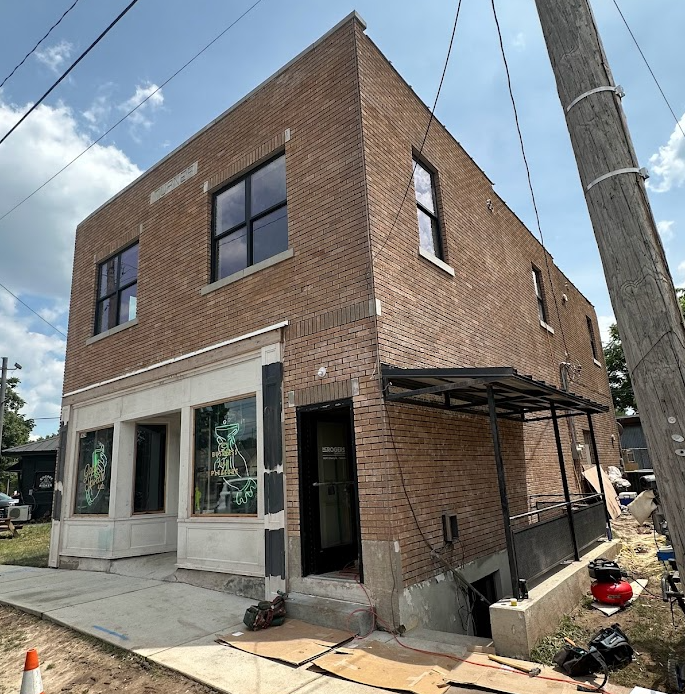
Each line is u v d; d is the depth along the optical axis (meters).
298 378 7.56
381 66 8.46
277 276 8.20
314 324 7.52
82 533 11.12
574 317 17.67
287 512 7.32
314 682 4.77
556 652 5.27
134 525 10.60
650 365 3.63
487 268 11.04
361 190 7.37
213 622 6.56
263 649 5.55
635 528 12.54
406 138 8.79
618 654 5.03
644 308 3.70
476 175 11.51
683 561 3.37
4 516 24.00
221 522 8.28
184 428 9.26
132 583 8.95
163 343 10.12
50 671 5.59
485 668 4.95
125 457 10.72
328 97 8.10
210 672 5.04
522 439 10.70
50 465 27.92
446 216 9.62
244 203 9.32
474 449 8.63
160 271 10.62
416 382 6.98
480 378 6.17
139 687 4.97
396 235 7.79
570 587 6.76
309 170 8.12
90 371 12.07
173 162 10.89
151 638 6.04
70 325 13.16
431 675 4.78
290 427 7.51
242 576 7.84
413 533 6.61
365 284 7.06
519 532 6.20
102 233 12.72
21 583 9.63
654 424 3.57
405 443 6.86
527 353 12.44
